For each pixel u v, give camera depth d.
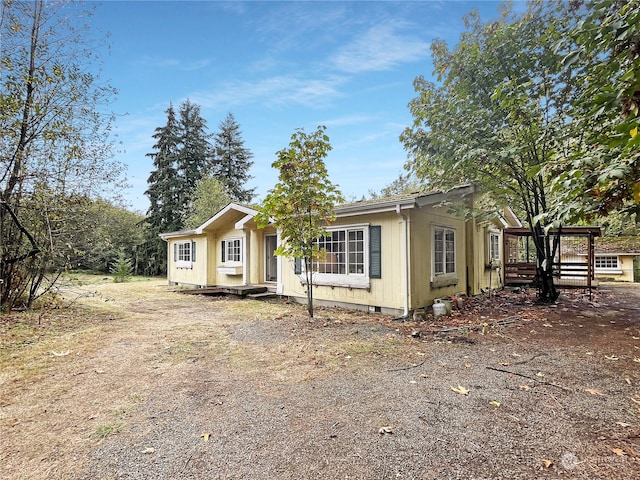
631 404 3.07
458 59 8.04
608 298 10.02
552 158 4.04
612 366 4.07
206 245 13.69
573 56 3.47
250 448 2.45
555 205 3.54
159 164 25.42
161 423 2.83
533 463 2.23
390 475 2.14
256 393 3.42
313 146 6.90
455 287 9.62
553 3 7.14
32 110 6.97
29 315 7.06
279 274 10.50
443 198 8.23
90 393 3.43
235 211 12.17
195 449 2.45
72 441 2.56
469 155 7.16
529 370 3.98
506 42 7.52
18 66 6.88
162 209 23.98
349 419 2.86
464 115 7.89
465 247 10.46
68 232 7.57
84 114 7.55
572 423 2.74
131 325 6.65
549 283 9.04
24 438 2.61
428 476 2.13
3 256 7.00
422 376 3.82
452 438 2.55
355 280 8.38
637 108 2.77
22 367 4.16
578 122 4.55
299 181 6.90
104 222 8.34
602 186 3.02
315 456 2.35
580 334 5.62
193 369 4.13
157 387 3.59
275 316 7.64
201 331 6.14
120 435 2.64
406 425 2.75
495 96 6.62
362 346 5.04
